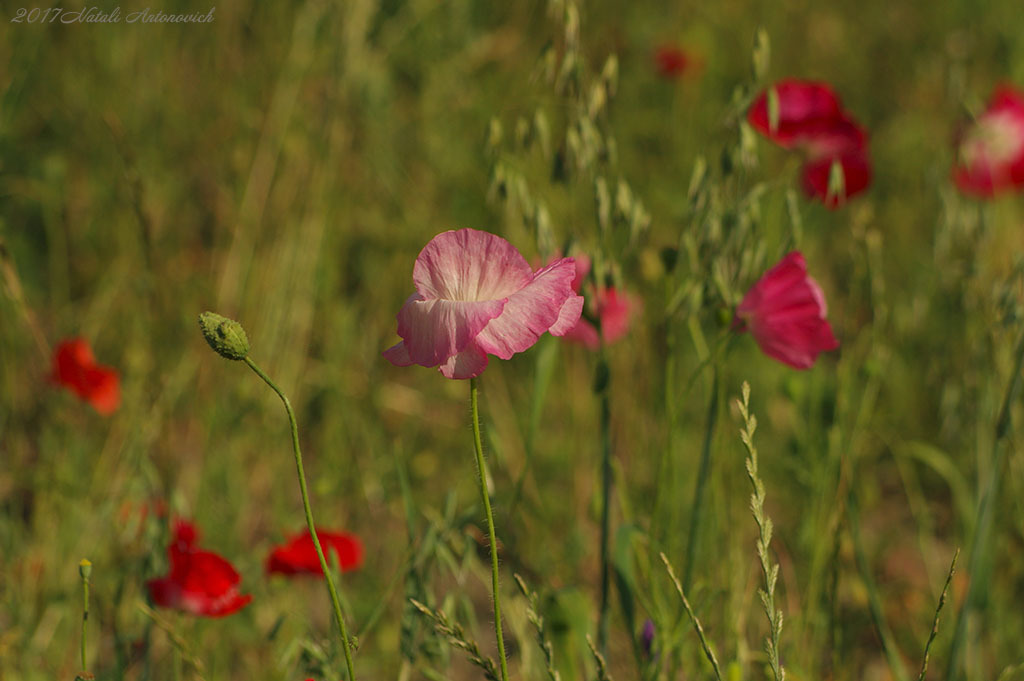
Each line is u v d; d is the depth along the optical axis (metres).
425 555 3.38
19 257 6.43
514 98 6.86
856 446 4.54
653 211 7.23
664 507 4.99
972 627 4.45
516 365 6.24
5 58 6.29
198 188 6.77
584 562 5.22
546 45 3.70
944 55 8.23
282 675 3.81
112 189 6.24
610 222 3.57
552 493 5.59
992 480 3.71
